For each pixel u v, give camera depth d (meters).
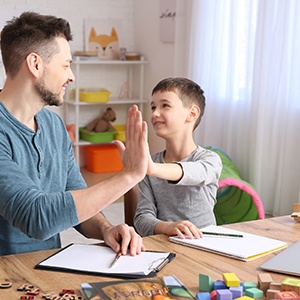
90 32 5.66
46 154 1.80
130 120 1.53
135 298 1.26
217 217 3.64
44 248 1.80
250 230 1.82
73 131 5.55
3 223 1.71
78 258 1.53
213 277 1.42
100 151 5.53
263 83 4.11
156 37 5.47
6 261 1.51
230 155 4.49
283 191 4.07
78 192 1.52
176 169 1.91
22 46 1.65
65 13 5.53
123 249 1.58
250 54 4.27
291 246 1.63
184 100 2.16
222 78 4.52
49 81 1.67
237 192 3.67
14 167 1.57
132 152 1.54
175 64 4.93
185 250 1.62
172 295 1.28
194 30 4.61
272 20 4.05
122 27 5.80
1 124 1.68
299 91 3.93
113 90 5.88
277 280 1.40
